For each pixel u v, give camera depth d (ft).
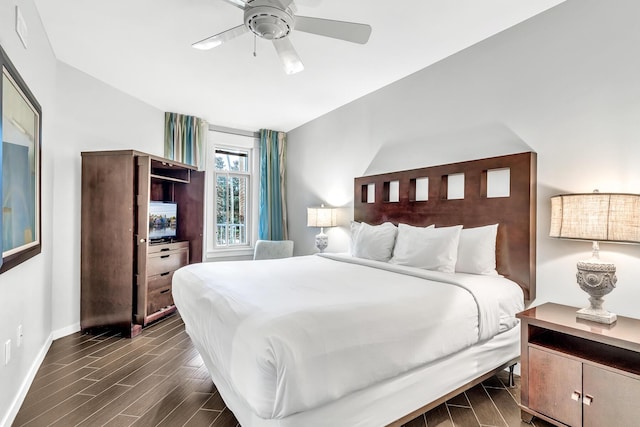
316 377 4.26
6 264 5.41
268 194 17.11
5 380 5.87
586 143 6.96
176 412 6.43
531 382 6.21
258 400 4.12
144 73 10.84
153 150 13.84
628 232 5.74
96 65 10.31
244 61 9.93
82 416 6.28
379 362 4.89
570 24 7.16
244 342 4.48
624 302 6.44
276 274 7.86
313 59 9.78
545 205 7.61
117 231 10.71
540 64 7.67
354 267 9.10
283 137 17.66
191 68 10.43
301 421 4.27
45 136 8.91
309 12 7.48
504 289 7.07
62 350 9.30
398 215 11.09
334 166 14.40
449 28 8.21
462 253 8.16
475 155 9.00
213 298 6.07
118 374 7.93
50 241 9.59
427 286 6.65
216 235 16.60
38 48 7.82
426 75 10.31
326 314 4.84
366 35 6.36
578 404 5.62
